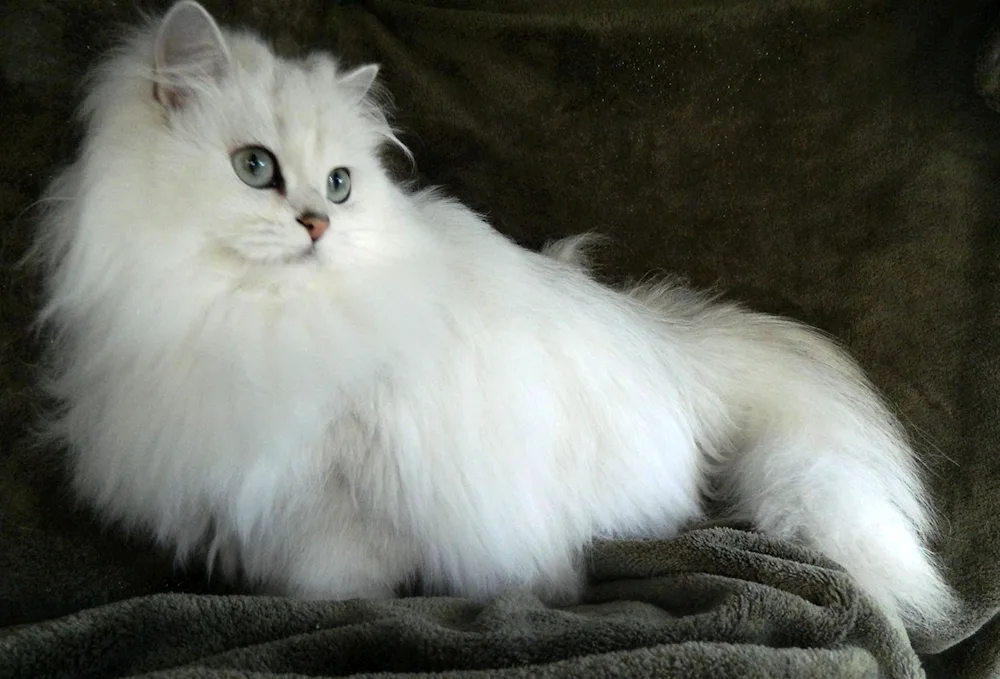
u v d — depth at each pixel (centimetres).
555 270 109
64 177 88
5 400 89
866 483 99
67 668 72
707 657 70
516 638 74
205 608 78
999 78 97
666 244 125
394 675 67
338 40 125
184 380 81
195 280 80
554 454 98
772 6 110
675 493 106
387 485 89
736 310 120
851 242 114
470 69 122
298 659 73
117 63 90
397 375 87
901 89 108
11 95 91
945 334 108
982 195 106
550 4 120
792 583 86
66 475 93
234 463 82
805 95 113
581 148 123
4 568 87
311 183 85
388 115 125
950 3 104
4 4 91
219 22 115
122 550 95
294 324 83
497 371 93
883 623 83
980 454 105
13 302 90
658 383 106
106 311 82
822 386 110
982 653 109
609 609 88
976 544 104
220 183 81
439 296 93
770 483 102
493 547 94
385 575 96
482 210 129
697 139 118
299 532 90
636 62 117
